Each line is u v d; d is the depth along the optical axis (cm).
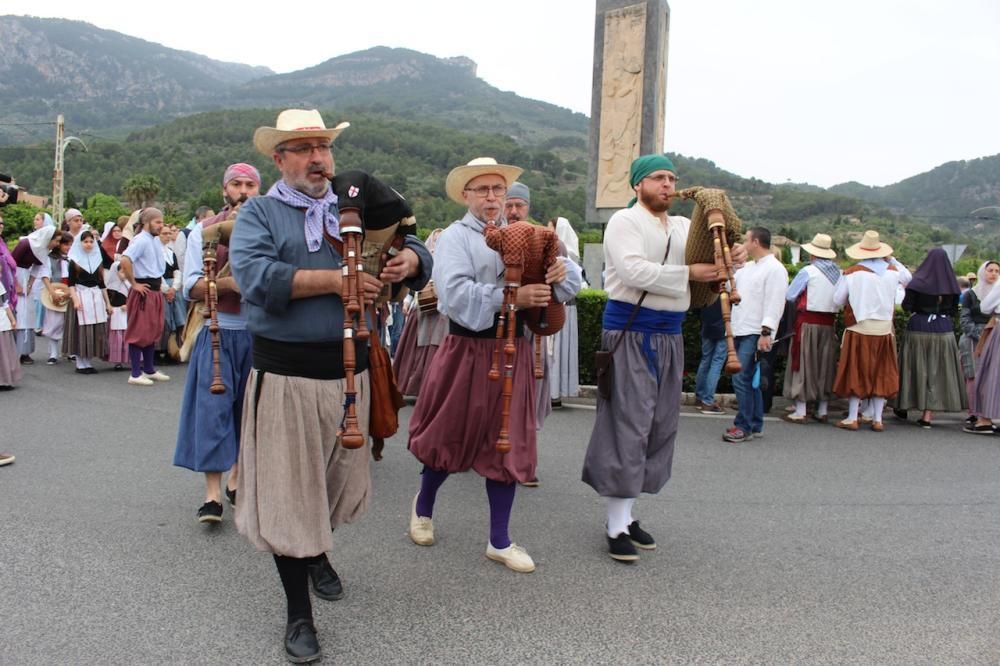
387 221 294
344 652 296
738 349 678
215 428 419
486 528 439
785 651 306
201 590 347
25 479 511
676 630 321
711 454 629
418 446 384
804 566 395
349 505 315
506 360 350
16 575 359
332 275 285
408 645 303
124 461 559
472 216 394
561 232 718
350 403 280
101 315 974
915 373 772
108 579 357
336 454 308
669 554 407
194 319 441
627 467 389
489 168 387
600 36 1279
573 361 777
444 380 379
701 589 363
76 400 783
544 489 519
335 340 295
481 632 315
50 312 1039
